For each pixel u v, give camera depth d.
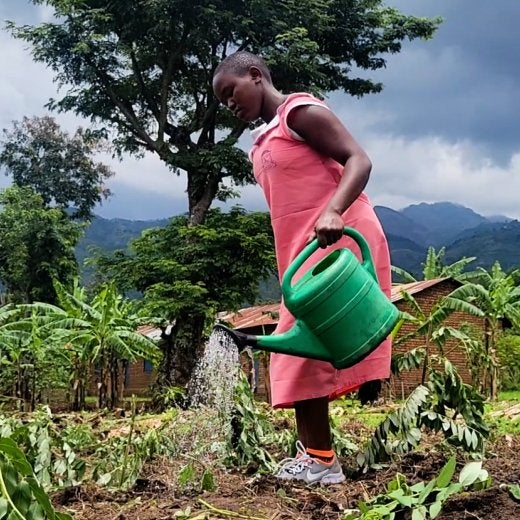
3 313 12.98
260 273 18.84
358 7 21.64
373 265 3.11
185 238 19.52
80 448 4.43
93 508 2.97
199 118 20.98
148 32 19.33
